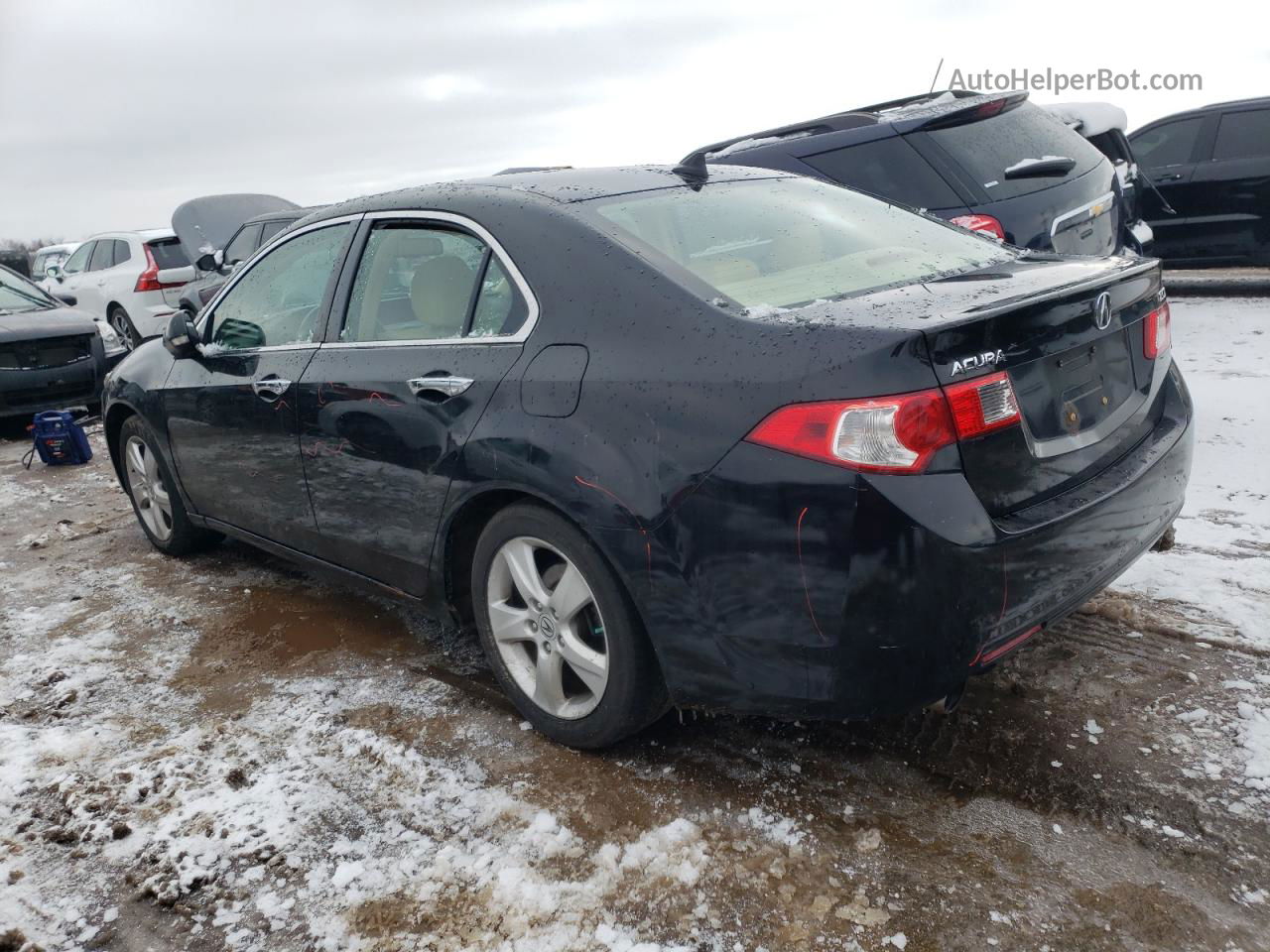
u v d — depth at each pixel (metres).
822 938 2.06
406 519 3.09
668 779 2.64
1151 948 1.98
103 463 7.11
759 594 2.23
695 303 2.45
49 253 19.86
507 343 2.76
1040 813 2.39
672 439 2.33
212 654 3.64
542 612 2.77
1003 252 3.15
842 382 2.12
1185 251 9.85
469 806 2.58
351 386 3.20
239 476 3.87
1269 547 3.74
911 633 2.12
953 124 5.73
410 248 3.19
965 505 2.12
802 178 3.56
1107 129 8.38
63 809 2.67
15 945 2.20
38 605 4.26
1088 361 2.55
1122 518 2.49
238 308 3.96
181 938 2.19
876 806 2.46
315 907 2.25
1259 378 6.18
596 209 2.87
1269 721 2.66
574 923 2.15
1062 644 3.17
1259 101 9.38
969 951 2.00
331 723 3.05
